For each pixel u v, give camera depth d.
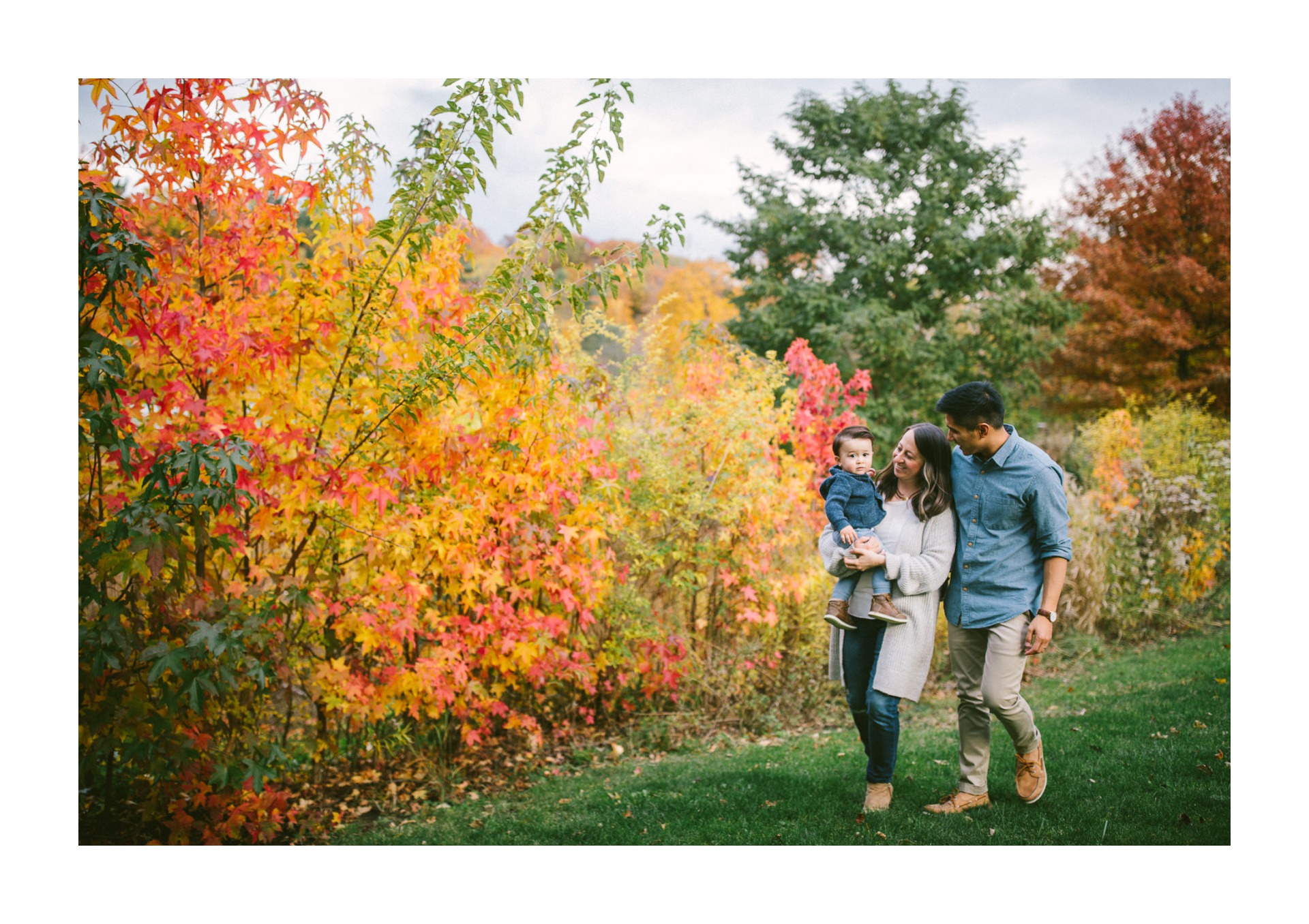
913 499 3.23
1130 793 3.34
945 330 12.20
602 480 4.28
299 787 3.61
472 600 3.82
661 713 4.73
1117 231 12.31
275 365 3.13
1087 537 6.28
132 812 3.29
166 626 2.89
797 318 11.84
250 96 3.20
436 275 3.64
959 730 3.28
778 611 5.11
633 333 5.35
